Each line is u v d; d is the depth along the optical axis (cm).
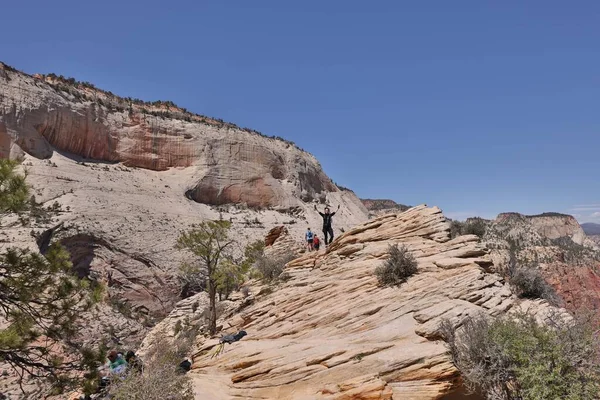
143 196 7731
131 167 8838
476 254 1391
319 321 1385
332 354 1127
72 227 5622
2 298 1184
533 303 1132
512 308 1122
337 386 1020
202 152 9819
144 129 9281
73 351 1366
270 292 1919
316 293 1577
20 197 1172
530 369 792
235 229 8062
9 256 1167
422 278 1359
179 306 3353
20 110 7219
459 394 968
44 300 1284
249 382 1188
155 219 7094
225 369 1329
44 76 9450
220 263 2338
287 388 1109
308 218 10481
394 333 1152
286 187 11244
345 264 1688
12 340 1094
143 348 3050
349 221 12081
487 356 895
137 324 4144
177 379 993
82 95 8838
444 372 954
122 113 9269
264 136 12594
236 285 2748
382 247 1656
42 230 5103
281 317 1553
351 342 1184
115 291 5447
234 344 1498
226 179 9819
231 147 10456
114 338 3584
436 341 1062
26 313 1190
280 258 2522
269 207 10250
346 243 1862
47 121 7638
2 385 2139
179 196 8550
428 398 941
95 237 5791
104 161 8581
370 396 952
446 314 1120
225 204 9550
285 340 1380
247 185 10131
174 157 9512
